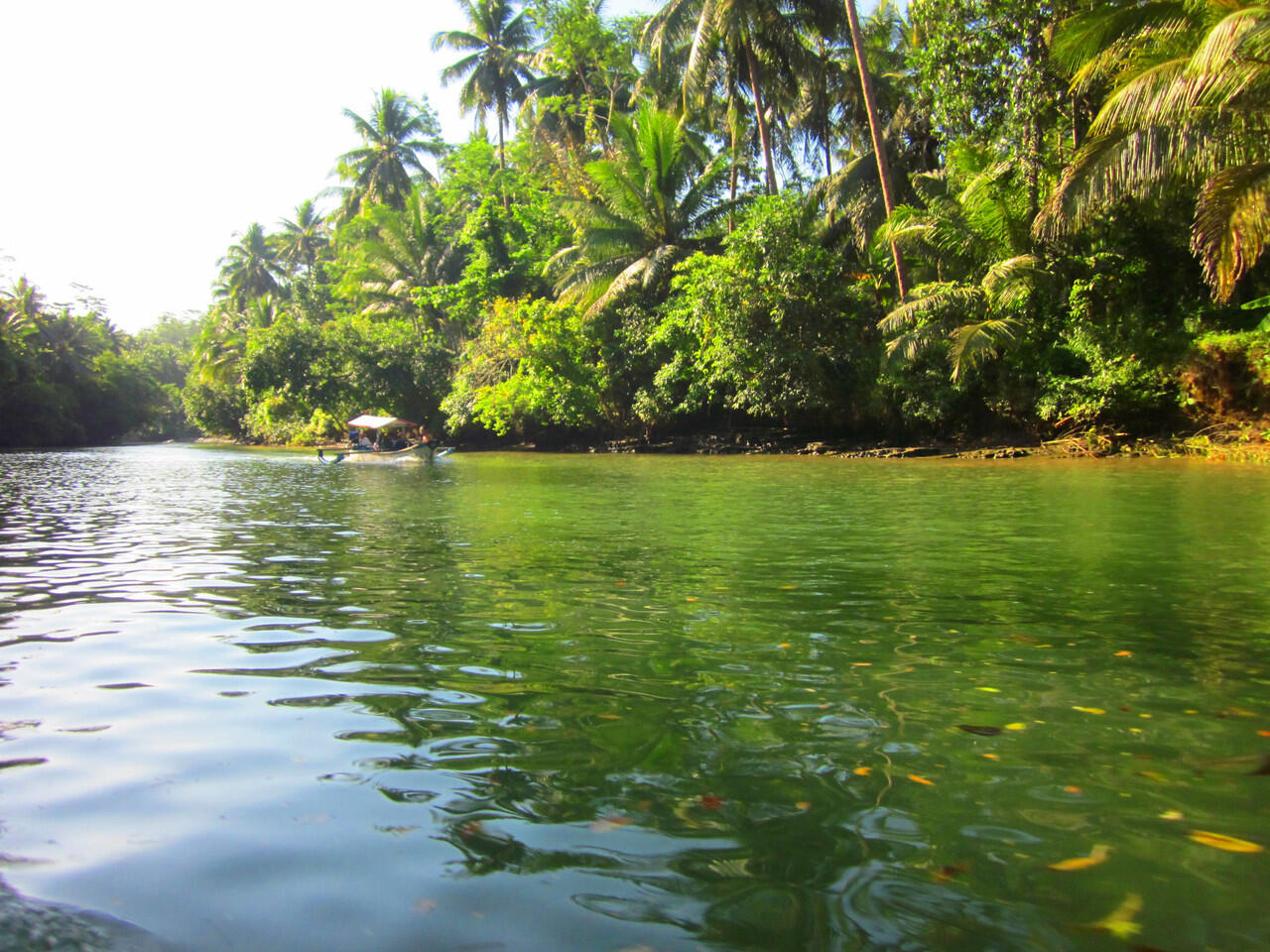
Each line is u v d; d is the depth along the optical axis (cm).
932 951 167
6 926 172
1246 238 1370
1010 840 213
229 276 6738
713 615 474
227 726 299
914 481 1499
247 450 4288
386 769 261
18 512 1116
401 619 468
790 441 2922
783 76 2906
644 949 167
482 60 4169
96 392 6056
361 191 4975
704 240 3222
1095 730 291
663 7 2864
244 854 208
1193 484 1344
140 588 564
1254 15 1247
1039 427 2388
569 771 258
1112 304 2236
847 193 2794
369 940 171
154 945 167
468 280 3803
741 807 233
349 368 4059
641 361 3241
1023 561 652
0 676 362
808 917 179
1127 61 1653
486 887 192
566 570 625
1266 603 498
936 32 2227
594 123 3881
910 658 383
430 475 1895
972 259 2342
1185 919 178
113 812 231
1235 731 290
